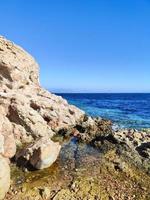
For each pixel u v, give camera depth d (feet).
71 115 103.40
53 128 93.04
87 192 53.72
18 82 98.89
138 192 55.31
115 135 87.61
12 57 103.45
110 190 55.21
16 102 82.79
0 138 61.98
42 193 51.80
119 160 69.87
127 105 259.19
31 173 60.23
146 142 83.92
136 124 129.18
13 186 54.13
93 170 63.52
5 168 51.88
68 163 66.85
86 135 90.58
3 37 112.16
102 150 77.77
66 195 52.08
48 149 63.52
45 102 96.89
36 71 119.85
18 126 79.00
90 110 194.49
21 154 63.87
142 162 69.87
